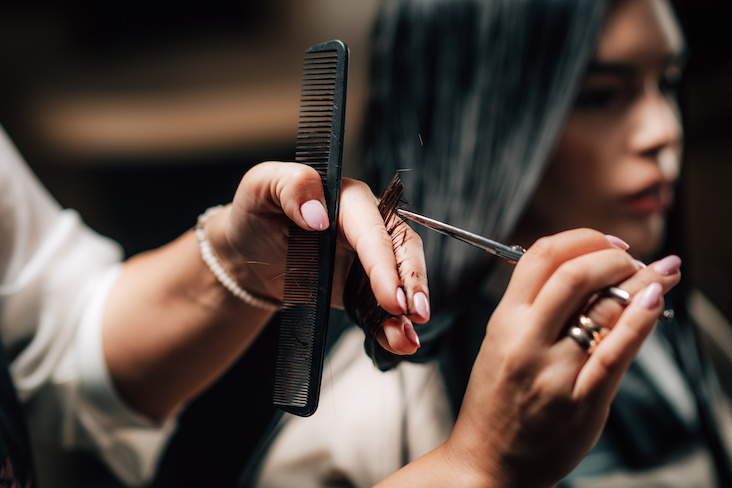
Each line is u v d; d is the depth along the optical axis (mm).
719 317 1132
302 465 805
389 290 406
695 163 1747
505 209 812
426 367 833
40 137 1685
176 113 1686
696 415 909
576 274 401
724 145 1723
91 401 752
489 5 798
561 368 407
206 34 1628
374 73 899
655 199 862
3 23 1599
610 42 803
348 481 789
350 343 849
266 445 833
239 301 627
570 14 781
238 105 1675
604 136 843
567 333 413
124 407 756
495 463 425
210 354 697
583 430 412
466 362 840
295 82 1644
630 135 840
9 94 1653
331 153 450
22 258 749
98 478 1093
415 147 851
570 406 405
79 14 1608
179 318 677
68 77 1656
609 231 890
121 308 724
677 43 849
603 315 405
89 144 1699
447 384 829
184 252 657
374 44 905
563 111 797
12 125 1671
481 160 814
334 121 450
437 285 791
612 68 816
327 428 811
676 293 955
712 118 1721
